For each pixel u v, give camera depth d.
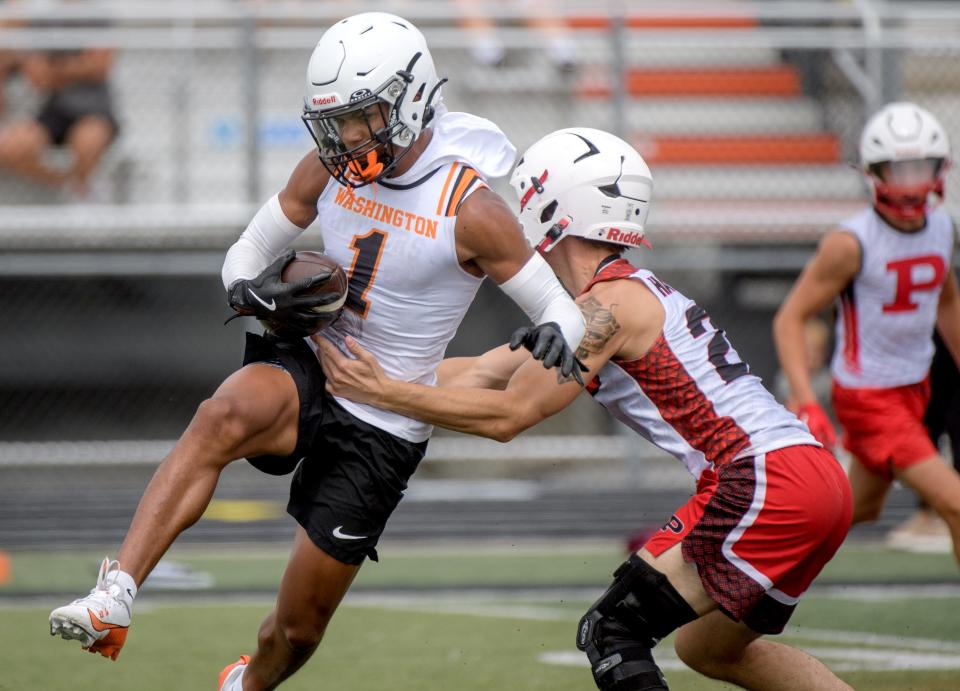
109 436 37.00
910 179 19.05
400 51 12.34
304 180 13.57
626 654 12.61
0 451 34.81
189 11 34.38
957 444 20.41
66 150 37.22
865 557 28.03
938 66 39.44
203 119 38.31
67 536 29.67
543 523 31.06
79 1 39.44
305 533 13.32
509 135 40.66
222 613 22.44
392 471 13.36
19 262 34.34
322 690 16.88
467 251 12.75
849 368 19.86
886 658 18.41
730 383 12.96
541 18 41.31
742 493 12.55
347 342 13.05
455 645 19.72
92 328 36.94
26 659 18.59
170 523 12.02
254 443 12.66
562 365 12.05
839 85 40.88
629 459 34.91
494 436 13.16
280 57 38.81
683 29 43.16
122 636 11.88
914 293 19.47
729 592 12.52
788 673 13.63
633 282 13.14
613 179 13.44
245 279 13.32
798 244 36.06
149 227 34.88
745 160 40.75
